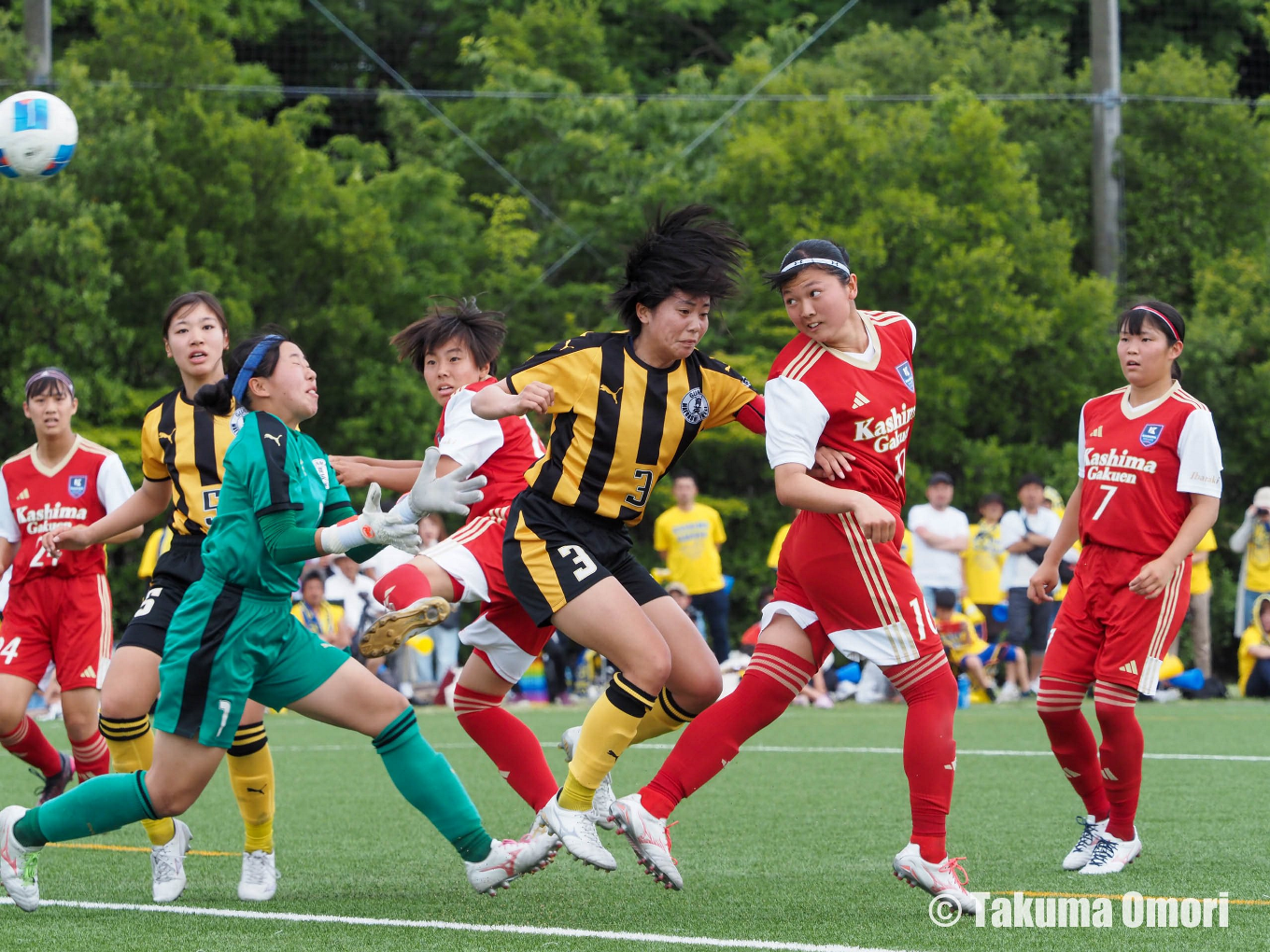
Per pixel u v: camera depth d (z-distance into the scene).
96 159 56.38
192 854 19.03
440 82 83.94
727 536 66.19
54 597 21.11
